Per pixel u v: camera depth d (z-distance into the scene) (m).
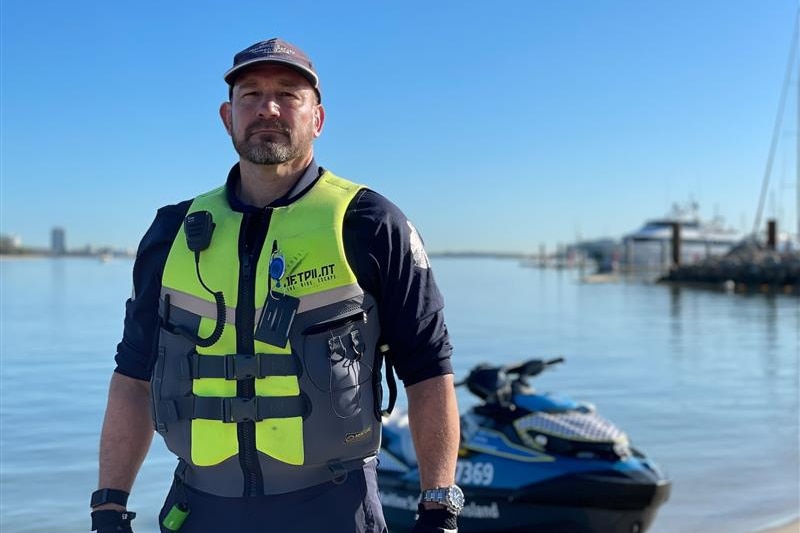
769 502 6.93
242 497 2.36
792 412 10.73
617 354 17.45
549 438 5.45
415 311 2.45
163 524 2.45
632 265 90.12
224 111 2.77
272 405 2.33
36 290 42.94
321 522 2.34
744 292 50.50
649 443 9.05
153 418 2.49
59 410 10.02
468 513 5.57
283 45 2.56
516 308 34.53
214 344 2.39
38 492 6.77
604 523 5.30
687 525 6.38
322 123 2.75
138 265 2.63
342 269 2.38
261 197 2.58
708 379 13.73
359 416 2.38
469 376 5.74
